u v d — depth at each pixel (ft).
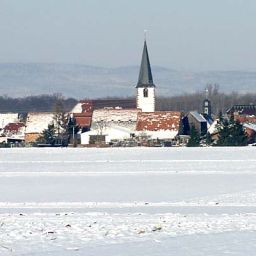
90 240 235.61
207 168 650.02
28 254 208.44
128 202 393.91
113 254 207.21
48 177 574.97
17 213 334.03
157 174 587.27
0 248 219.82
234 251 211.61
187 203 383.86
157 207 364.17
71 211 345.72
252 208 355.15
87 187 489.26
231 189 465.88
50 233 253.03
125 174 592.19
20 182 533.96
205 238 238.07
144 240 234.79
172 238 238.68
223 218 296.51
